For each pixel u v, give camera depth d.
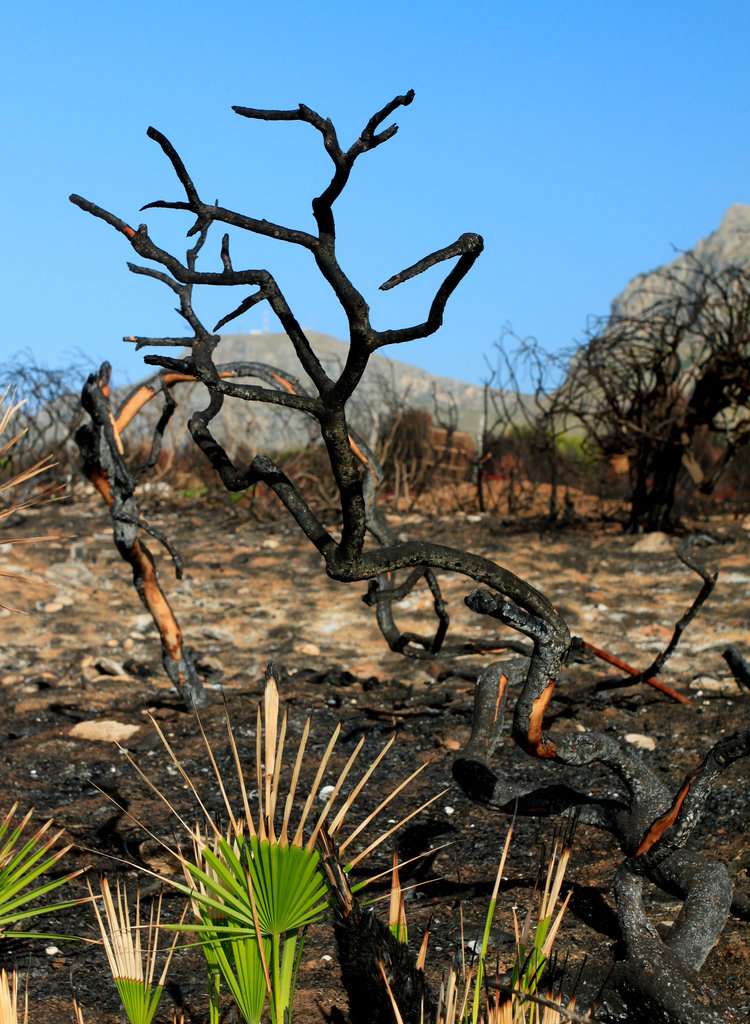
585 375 12.42
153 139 1.30
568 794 2.66
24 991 2.70
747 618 8.11
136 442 17.00
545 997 1.78
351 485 1.48
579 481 16.94
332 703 5.76
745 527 12.89
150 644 7.82
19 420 13.88
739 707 5.38
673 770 4.46
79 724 5.25
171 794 4.37
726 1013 2.14
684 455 12.30
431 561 1.69
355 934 1.68
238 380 6.26
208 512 15.40
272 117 1.31
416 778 4.51
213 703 5.70
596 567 10.62
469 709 5.56
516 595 1.86
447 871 3.55
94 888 3.40
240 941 1.67
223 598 9.61
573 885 3.37
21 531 12.94
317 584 10.23
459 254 1.28
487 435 16.38
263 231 1.35
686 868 2.56
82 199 1.44
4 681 6.46
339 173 1.31
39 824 3.98
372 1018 1.72
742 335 11.97
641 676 3.91
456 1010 1.83
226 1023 2.51
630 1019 2.24
